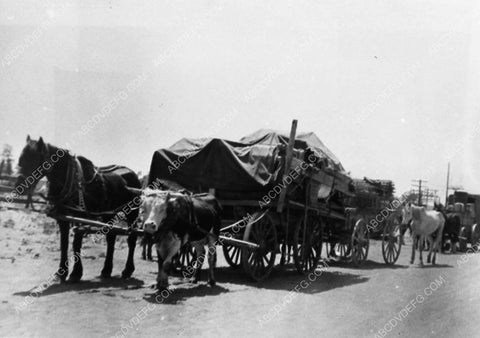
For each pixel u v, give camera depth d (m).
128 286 9.59
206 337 6.79
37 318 7.07
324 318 8.23
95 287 9.22
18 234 16.22
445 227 23.77
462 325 8.02
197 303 8.62
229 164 11.49
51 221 20.31
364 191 17.39
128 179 11.05
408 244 26.80
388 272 14.40
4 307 7.55
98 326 6.89
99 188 9.91
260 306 8.77
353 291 10.76
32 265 11.01
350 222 15.60
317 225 13.57
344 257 16.80
